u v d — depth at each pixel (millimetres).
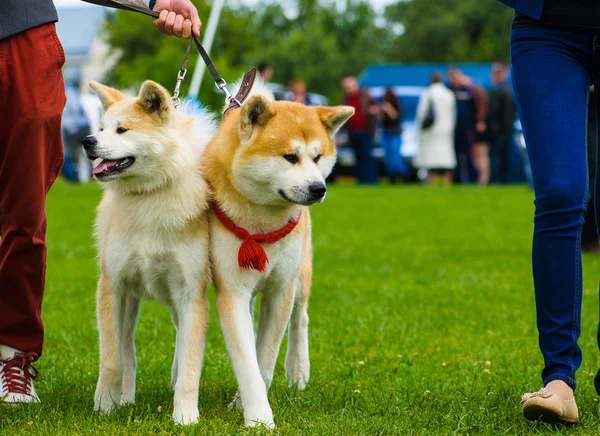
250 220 3691
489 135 20297
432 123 20016
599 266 8297
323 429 3367
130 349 3967
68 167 20062
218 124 4188
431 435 3350
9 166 3648
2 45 3564
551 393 3445
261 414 3500
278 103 3910
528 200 15805
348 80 20359
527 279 7605
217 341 5395
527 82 3602
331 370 4672
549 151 3525
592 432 3408
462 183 20859
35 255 3795
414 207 14414
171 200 3611
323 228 11492
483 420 3582
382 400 3926
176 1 4246
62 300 6418
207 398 4027
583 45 3609
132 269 3697
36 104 3594
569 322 3562
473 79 24891
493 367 4652
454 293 6891
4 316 3889
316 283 7332
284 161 3686
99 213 3934
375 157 22297
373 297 6734
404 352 5047
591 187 8078
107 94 3973
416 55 54094
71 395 3992
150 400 3926
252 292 3760
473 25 53625
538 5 3572
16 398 3844
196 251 3648
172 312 4066
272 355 3912
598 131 3770
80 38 50688
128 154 3602
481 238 10523
